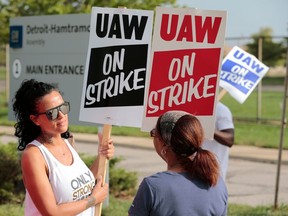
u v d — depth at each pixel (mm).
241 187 11469
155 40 4332
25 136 3770
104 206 8602
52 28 8906
